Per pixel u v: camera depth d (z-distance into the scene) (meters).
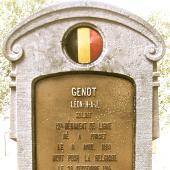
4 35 3.63
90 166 2.04
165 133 3.83
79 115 2.03
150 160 2.05
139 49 2.02
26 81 2.02
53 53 2.01
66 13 1.99
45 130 2.03
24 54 2.01
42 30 2.01
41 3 3.76
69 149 2.04
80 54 2.02
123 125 2.04
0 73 3.64
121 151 2.04
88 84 2.02
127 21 2.00
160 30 3.54
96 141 2.04
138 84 2.03
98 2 1.99
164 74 3.47
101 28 2.01
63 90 2.02
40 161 2.04
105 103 2.03
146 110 2.04
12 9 3.73
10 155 3.68
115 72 2.02
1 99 3.71
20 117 2.03
